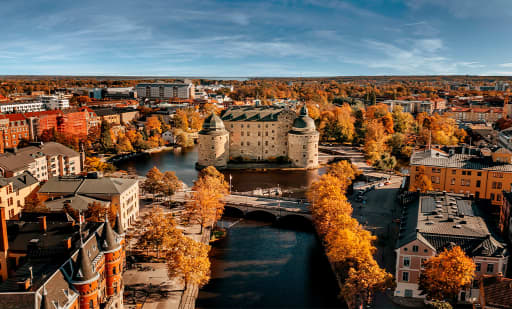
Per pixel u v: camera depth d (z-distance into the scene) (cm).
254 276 10831
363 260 8812
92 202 12319
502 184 13875
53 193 12656
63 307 6981
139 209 15150
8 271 8744
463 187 14375
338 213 11294
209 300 9681
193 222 14038
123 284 9588
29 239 8906
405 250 9119
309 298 9812
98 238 8881
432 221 9844
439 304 7775
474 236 9088
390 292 9462
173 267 9488
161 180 16225
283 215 14662
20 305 6531
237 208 15338
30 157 16450
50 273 7431
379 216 14100
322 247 12625
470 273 8169
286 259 11819
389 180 19138
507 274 9156
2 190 12269
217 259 11775
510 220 10688
